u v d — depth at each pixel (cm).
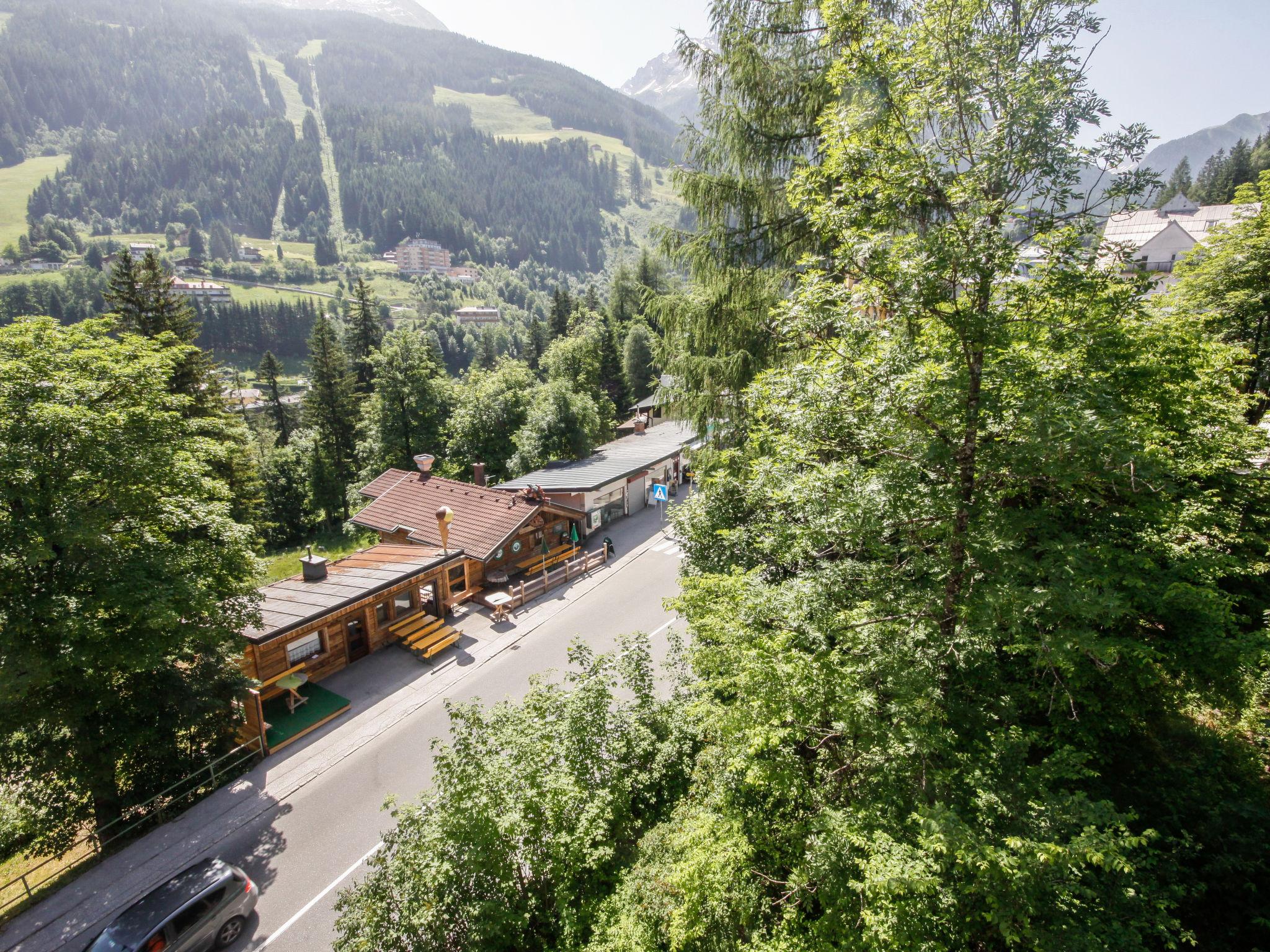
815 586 741
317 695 1695
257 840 1239
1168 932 552
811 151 1302
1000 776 628
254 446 4075
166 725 1249
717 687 819
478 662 1872
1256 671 716
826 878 622
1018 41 591
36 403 1070
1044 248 616
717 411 1480
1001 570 655
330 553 3622
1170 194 7969
